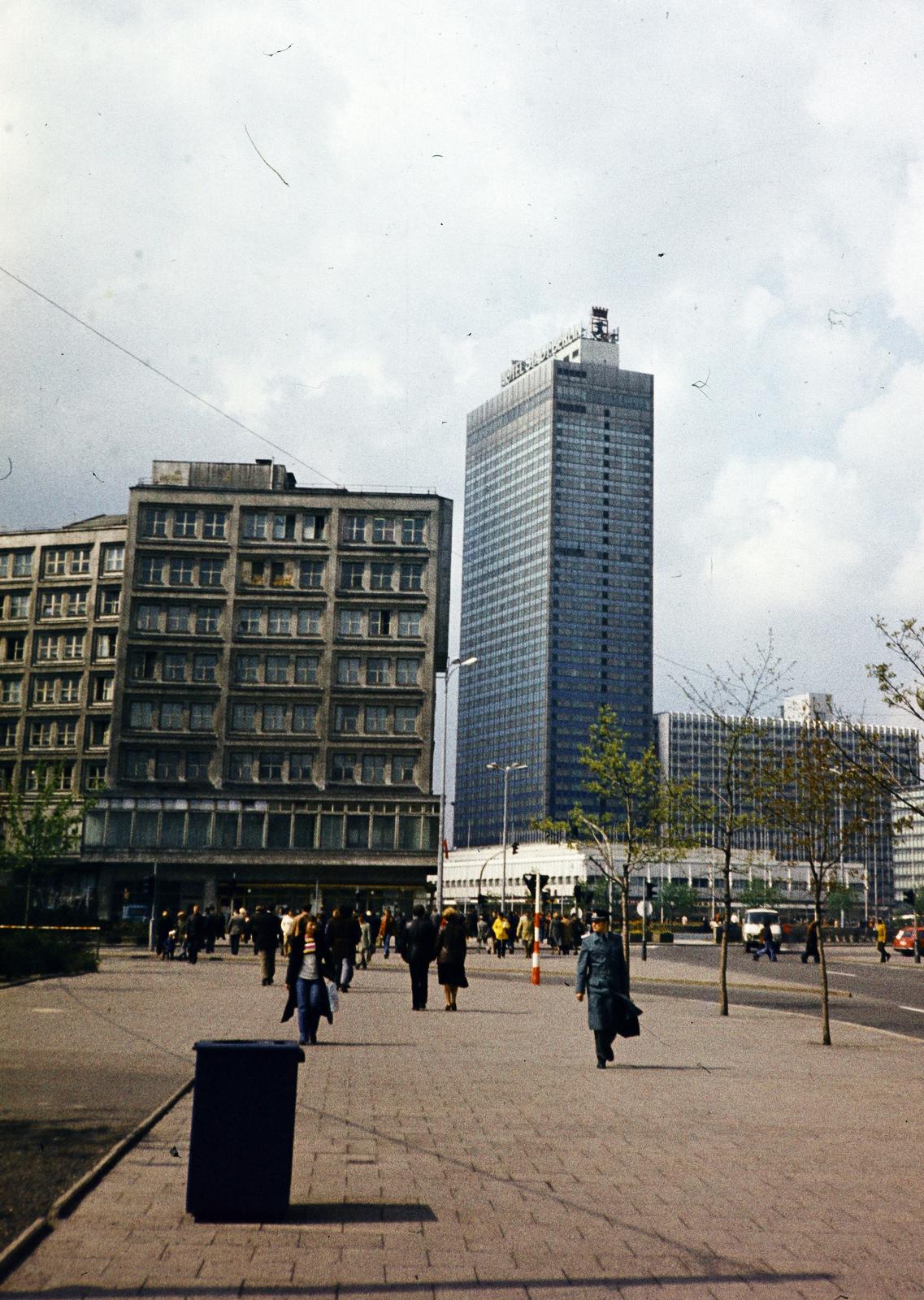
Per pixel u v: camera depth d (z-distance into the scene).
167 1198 7.88
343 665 78.81
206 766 77.62
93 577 83.00
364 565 79.94
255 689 78.31
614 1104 12.55
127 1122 10.56
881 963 54.22
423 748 77.69
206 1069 7.48
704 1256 6.79
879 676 22.14
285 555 79.75
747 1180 8.85
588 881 129.25
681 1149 10.05
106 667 81.88
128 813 75.62
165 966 39.47
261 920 30.84
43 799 65.06
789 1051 18.62
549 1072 15.25
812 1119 11.80
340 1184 8.45
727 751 27.58
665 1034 20.92
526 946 58.69
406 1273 6.32
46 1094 12.07
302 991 17.95
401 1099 12.53
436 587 79.75
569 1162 9.41
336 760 77.50
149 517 80.38
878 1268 6.58
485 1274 6.34
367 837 75.75
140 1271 6.22
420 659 78.88
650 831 41.34
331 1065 15.35
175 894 74.94
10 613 84.75
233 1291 5.91
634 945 74.88
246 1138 7.43
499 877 161.12
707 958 57.03
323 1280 6.16
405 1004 26.45
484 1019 23.02
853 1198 8.28
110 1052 15.79
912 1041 20.56
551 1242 7.04
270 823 75.62
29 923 58.62
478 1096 12.91
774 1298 6.04
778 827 23.11
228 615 79.19
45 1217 7.22
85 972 34.59
